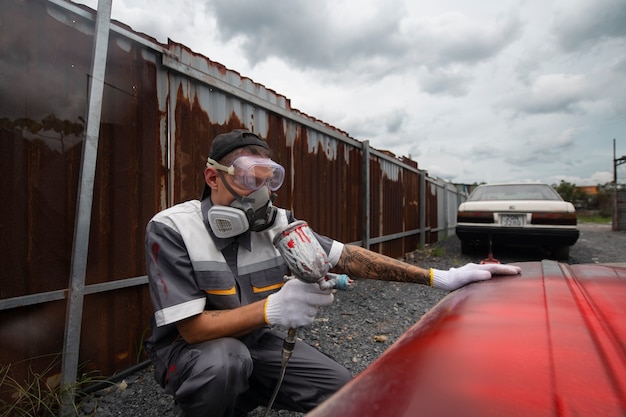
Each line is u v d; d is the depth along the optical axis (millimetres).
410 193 7660
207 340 1185
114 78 2111
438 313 852
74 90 1940
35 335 1824
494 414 426
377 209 5863
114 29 2051
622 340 613
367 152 5227
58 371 1908
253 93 3223
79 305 1820
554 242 5879
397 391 494
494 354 569
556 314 743
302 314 1112
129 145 2197
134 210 2236
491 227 6203
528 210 5953
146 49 2281
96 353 2080
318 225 4227
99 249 2061
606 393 455
